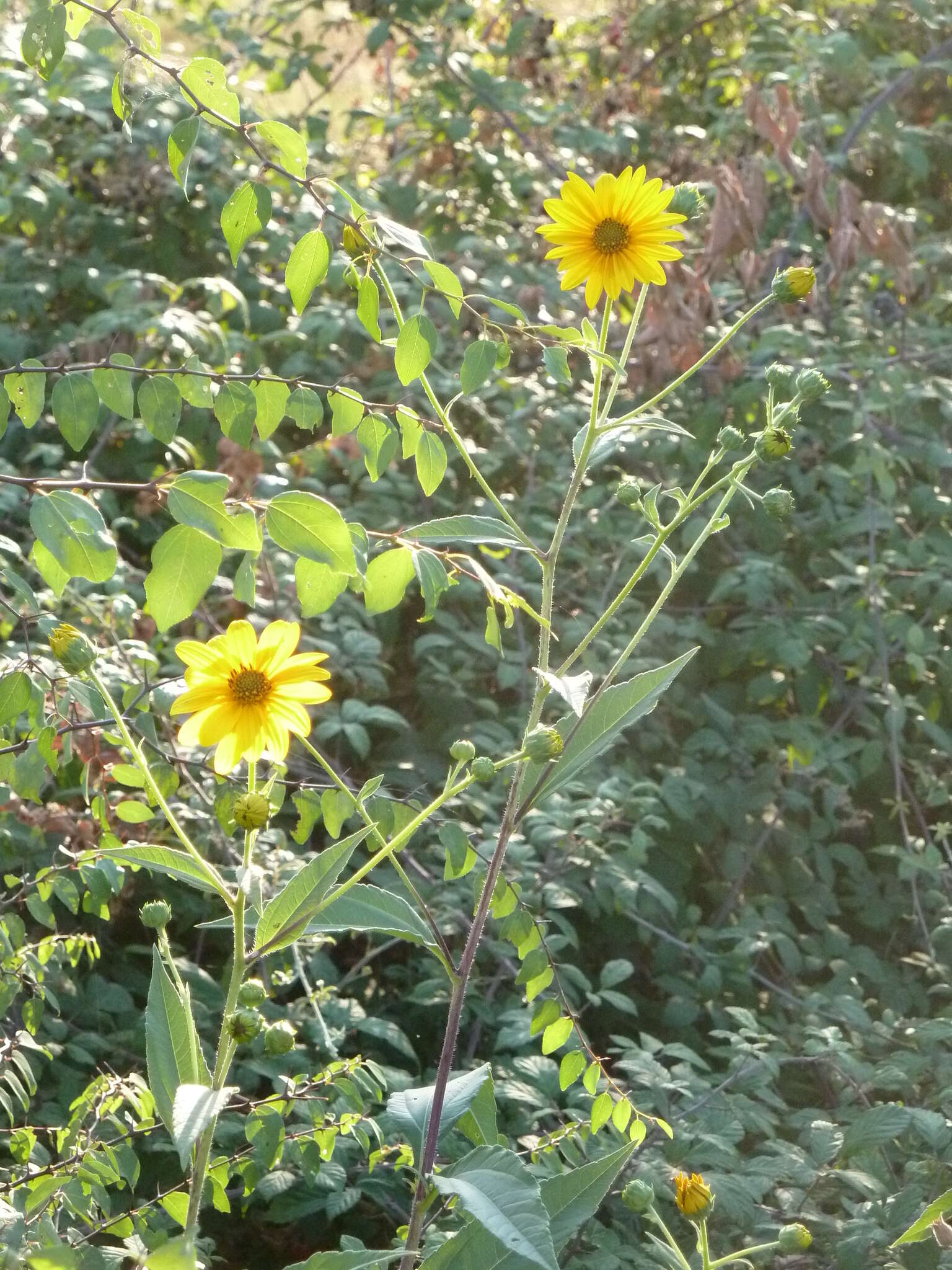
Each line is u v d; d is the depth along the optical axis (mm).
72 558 1737
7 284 3314
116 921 2441
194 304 3293
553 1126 2254
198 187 3459
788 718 3074
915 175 4156
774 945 2641
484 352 1914
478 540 1913
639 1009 2559
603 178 1896
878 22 4363
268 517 1756
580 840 2488
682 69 4887
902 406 3201
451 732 2693
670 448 3061
